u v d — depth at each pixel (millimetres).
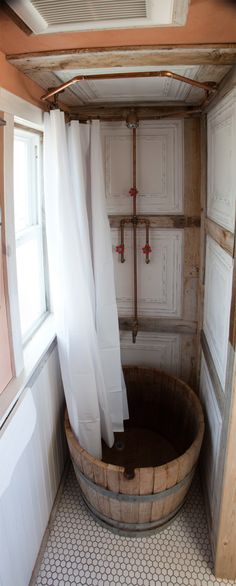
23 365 1549
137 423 2545
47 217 1729
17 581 1466
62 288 1768
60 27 1035
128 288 2426
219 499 1588
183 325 2420
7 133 1290
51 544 1830
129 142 2176
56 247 1753
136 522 1790
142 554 1778
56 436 2016
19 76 1393
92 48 1198
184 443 2236
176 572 1704
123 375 2402
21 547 1504
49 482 1899
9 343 1434
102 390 2020
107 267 2008
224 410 1532
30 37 1109
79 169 1767
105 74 1430
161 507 1746
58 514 1984
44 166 1676
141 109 2090
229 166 1497
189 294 2355
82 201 1808
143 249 2275
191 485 2146
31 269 1994
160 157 2176
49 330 1968
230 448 1459
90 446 1965
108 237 1973
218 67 1387
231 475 1493
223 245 1612
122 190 2254
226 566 1655
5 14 961
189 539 1846
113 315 2084
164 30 1063
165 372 2363
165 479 1645
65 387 1913
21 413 1381
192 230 2242
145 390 2453
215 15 973
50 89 1671
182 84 1650
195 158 2141
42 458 1779
